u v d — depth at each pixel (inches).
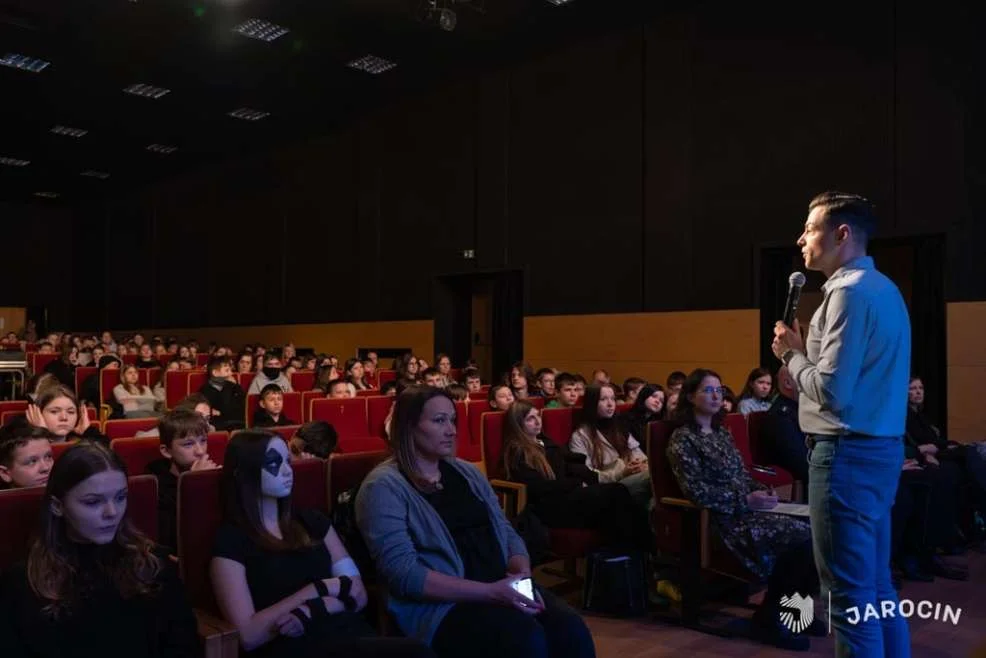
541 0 328.5
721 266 330.0
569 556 145.6
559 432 188.1
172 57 387.9
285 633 77.8
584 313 379.9
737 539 130.3
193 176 645.9
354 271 505.0
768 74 317.7
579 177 382.9
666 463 144.1
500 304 423.5
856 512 79.5
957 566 171.0
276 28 353.4
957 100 268.8
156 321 685.3
